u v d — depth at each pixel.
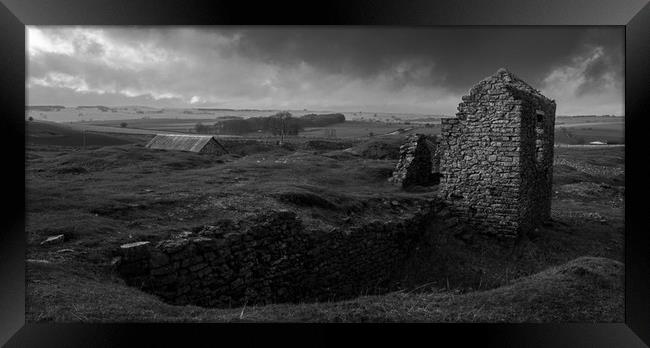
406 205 14.64
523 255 13.54
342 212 12.71
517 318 6.64
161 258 7.14
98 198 10.75
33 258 6.62
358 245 11.39
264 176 18.66
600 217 17.75
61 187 13.01
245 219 9.62
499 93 14.02
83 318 5.38
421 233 14.07
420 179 19.64
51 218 8.66
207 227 8.96
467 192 14.59
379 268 12.13
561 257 13.62
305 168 21.39
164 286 7.11
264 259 9.01
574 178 27.86
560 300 7.18
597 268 8.41
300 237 9.96
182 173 18.84
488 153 14.24
